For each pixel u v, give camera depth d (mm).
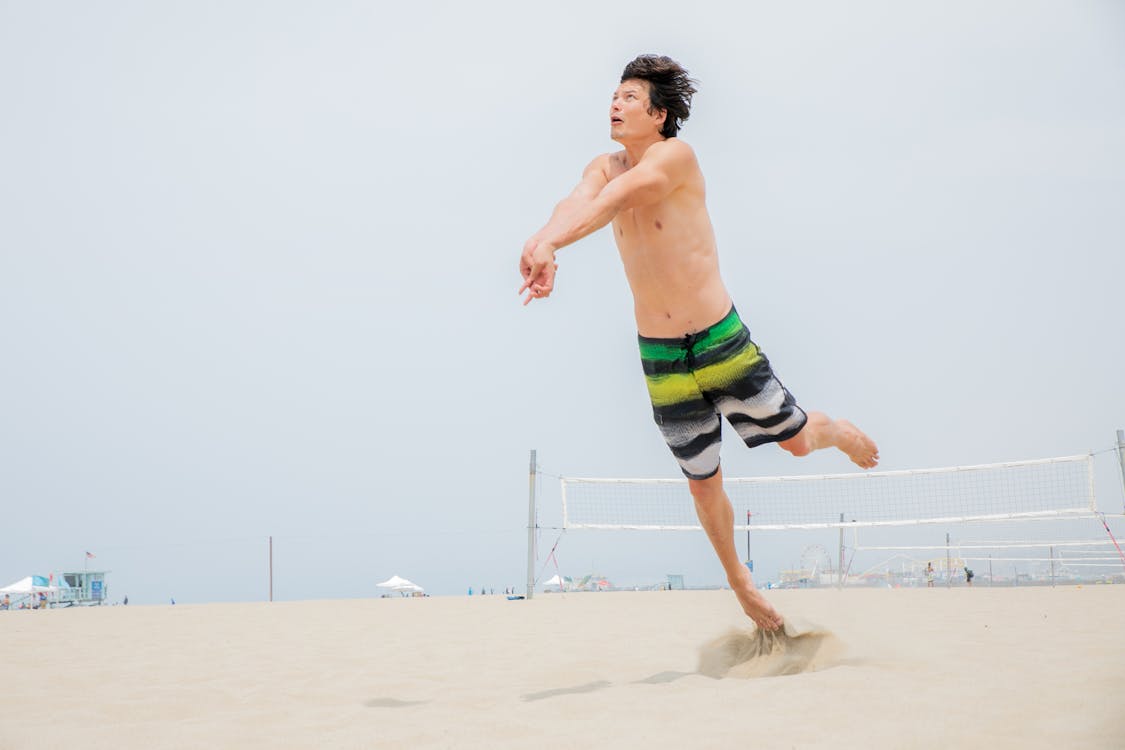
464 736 2584
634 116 3498
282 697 3402
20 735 2797
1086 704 2650
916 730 2391
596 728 2609
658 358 3602
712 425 3713
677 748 2314
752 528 11203
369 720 2904
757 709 2754
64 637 6242
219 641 5758
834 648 3812
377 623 7004
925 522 10633
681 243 3408
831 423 3928
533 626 6320
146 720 3045
